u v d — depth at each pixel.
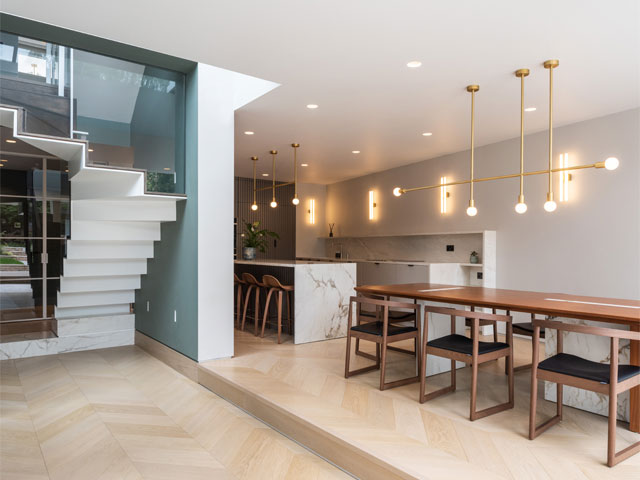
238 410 4.04
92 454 3.16
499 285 6.67
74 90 4.51
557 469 2.62
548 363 3.06
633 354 3.23
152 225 5.74
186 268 5.09
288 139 6.59
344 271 6.22
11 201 6.58
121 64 4.79
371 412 3.46
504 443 2.96
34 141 4.33
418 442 2.95
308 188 10.74
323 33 3.32
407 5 2.94
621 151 5.28
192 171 4.98
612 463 2.65
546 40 3.44
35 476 2.85
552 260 5.99
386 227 8.98
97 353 6.08
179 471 2.93
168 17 3.08
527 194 6.30
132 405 4.14
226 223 5.07
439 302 4.17
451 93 4.63
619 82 4.33
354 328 4.30
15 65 4.21
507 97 4.76
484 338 6.37
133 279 6.43
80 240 5.44
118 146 4.73
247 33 3.32
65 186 6.92
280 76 4.15
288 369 4.61
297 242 10.56
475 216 7.08
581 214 5.67
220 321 4.99
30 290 6.71
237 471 2.94
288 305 6.29
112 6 2.93
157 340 5.87
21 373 5.12
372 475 2.77
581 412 3.57
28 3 2.89
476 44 3.51
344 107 5.11
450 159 7.54
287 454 3.20
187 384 4.77
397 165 8.51
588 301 3.77
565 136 5.85
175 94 5.13
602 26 3.22
